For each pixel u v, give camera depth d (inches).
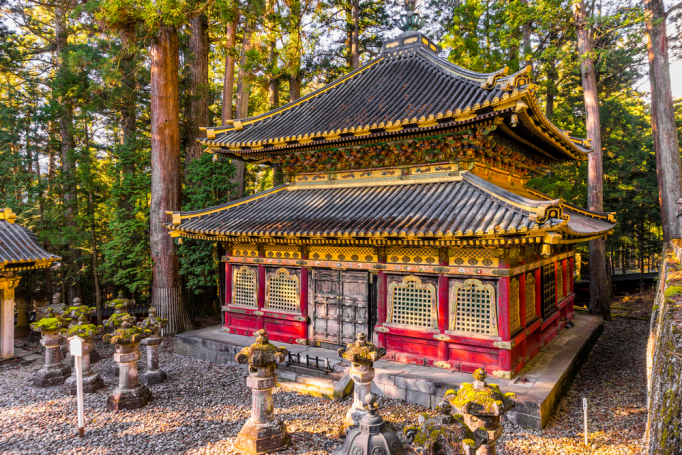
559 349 510.3
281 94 1441.9
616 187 1141.1
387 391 418.0
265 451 315.6
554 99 1256.8
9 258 581.0
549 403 361.1
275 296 576.7
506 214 377.4
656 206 1090.1
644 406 391.5
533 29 890.1
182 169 1044.5
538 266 508.1
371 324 493.4
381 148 509.7
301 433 349.7
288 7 896.9
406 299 467.5
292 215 526.0
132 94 906.1
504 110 389.1
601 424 353.7
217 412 395.5
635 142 1109.7
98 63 801.6
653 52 747.4
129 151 831.1
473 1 815.7
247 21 921.5
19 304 746.2
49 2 1045.8
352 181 564.4
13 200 871.1
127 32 691.4
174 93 727.1
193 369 531.2
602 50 741.9
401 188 513.7
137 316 887.7
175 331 714.8
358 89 604.7
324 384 438.0
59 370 502.9
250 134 593.0
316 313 538.9
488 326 418.0
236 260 611.2
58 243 796.6
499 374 400.5
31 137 937.5
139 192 832.3
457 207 419.5
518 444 319.6
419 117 442.9
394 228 411.2
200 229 550.9
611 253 1254.3
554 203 339.0
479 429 234.4
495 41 859.4
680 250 330.0
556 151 573.9
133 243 826.2
